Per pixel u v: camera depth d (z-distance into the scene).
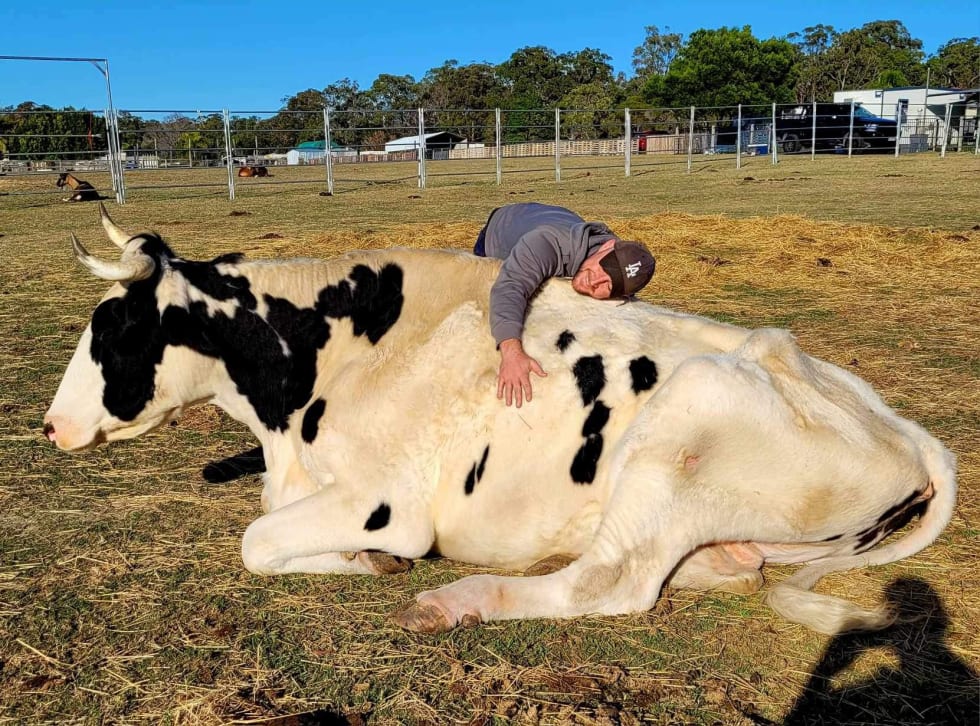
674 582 3.20
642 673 2.73
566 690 2.65
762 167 29.19
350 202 18.84
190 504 3.94
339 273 3.42
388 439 3.20
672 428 2.96
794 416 3.00
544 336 3.23
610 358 3.17
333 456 3.24
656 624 3.00
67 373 3.48
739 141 29.03
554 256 3.38
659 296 8.04
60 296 8.42
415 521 3.20
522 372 3.08
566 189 21.39
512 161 39.12
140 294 3.31
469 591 2.98
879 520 3.17
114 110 20.52
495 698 2.60
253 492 4.08
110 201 20.58
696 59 60.69
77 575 3.32
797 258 9.70
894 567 3.36
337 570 3.33
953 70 85.19
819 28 95.38
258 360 3.40
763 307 7.54
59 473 4.29
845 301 7.73
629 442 3.00
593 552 3.03
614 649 2.86
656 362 3.16
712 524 3.04
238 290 3.37
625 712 2.54
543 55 94.38
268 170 35.41
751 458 2.99
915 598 3.14
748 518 3.07
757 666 2.78
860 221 12.94
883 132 38.78
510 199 18.81
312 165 40.25
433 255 3.49
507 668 2.75
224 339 3.38
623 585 3.00
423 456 3.20
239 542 3.58
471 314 3.33
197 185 24.45
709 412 2.94
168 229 13.85
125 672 2.74
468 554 3.29
